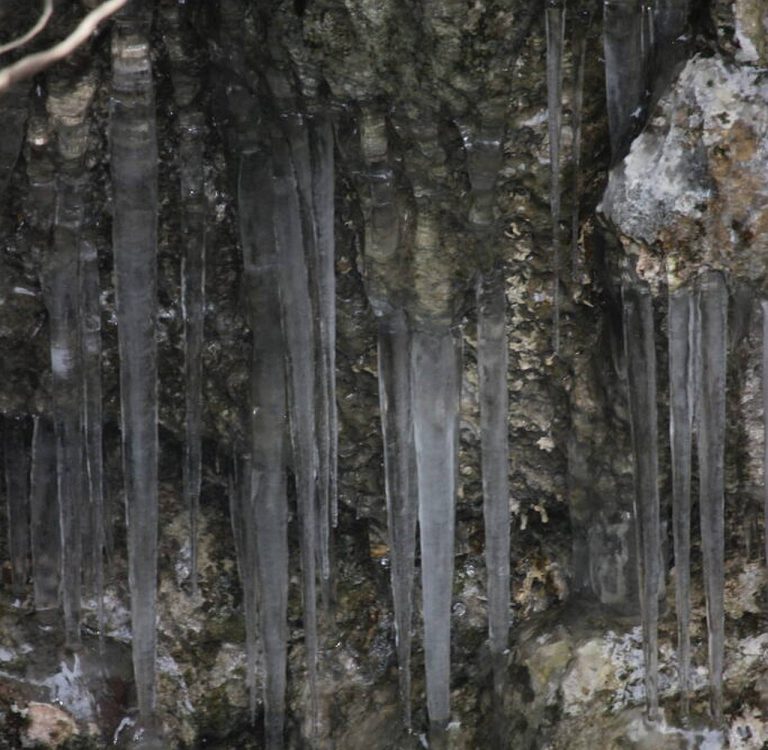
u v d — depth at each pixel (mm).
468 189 10516
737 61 9883
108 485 12445
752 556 12156
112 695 12680
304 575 11602
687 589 11023
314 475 11344
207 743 12789
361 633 12844
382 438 11953
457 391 11336
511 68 10016
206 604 12727
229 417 11758
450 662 12797
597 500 12133
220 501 12648
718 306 10281
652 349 10562
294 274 10758
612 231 10422
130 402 10922
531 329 11344
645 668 11703
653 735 11789
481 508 12477
